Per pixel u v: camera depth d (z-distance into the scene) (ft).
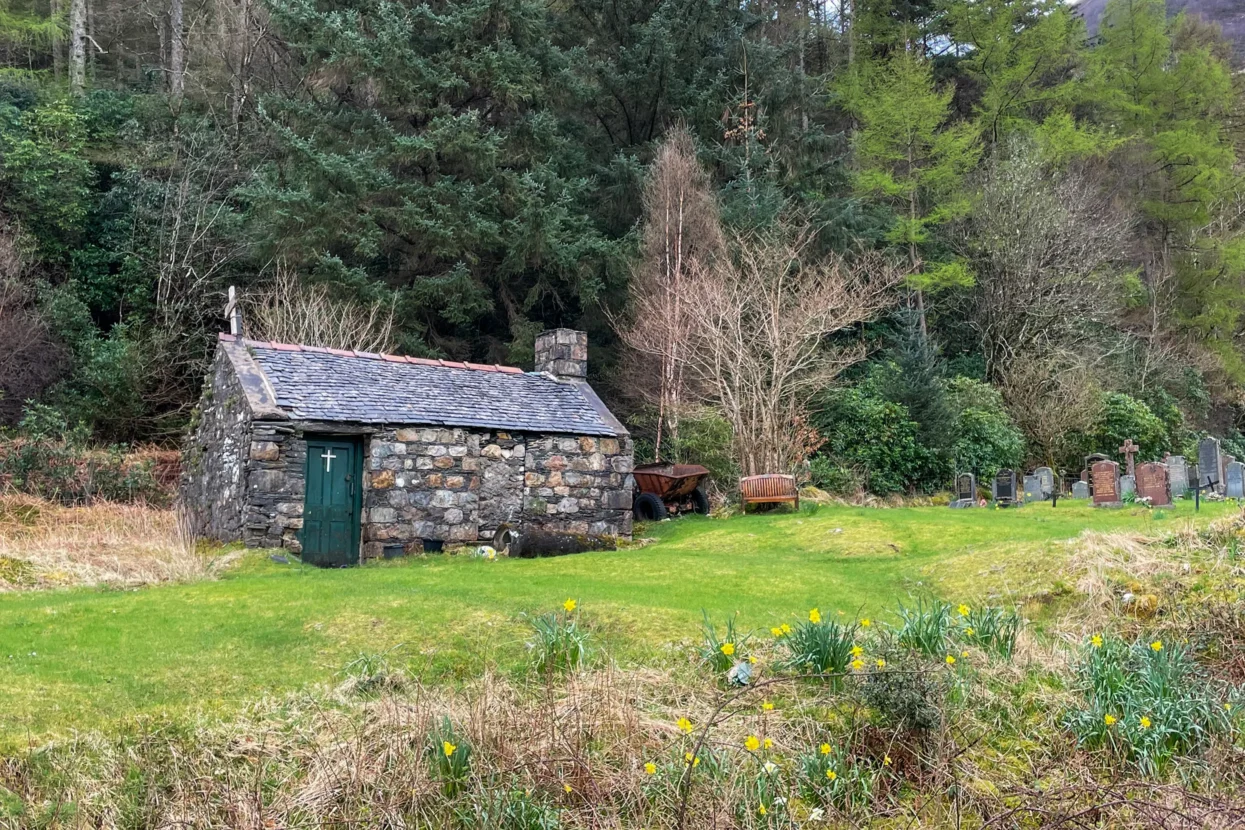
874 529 46.03
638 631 26.18
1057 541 33.96
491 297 82.33
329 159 70.90
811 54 114.52
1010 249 91.35
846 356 75.51
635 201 85.46
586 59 88.63
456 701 21.15
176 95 90.27
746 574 36.29
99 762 18.74
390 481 47.09
